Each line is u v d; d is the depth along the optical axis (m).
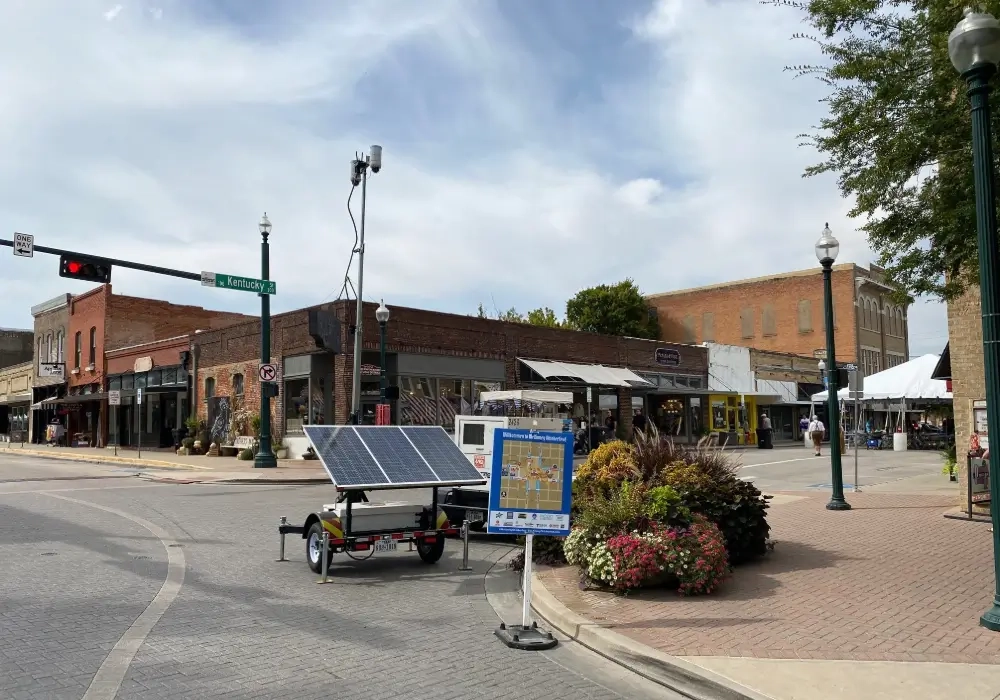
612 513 8.04
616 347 35.62
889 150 8.05
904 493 15.73
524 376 31.19
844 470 22.67
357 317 22.92
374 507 9.30
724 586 7.84
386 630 6.67
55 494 17.06
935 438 33.97
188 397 34.03
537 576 8.70
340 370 25.77
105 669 5.43
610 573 7.62
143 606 7.29
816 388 49.97
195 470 24.17
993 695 4.77
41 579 8.41
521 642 6.19
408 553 10.54
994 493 6.19
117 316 41.41
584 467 10.02
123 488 18.69
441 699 5.01
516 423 12.01
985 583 7.77
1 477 22.14
